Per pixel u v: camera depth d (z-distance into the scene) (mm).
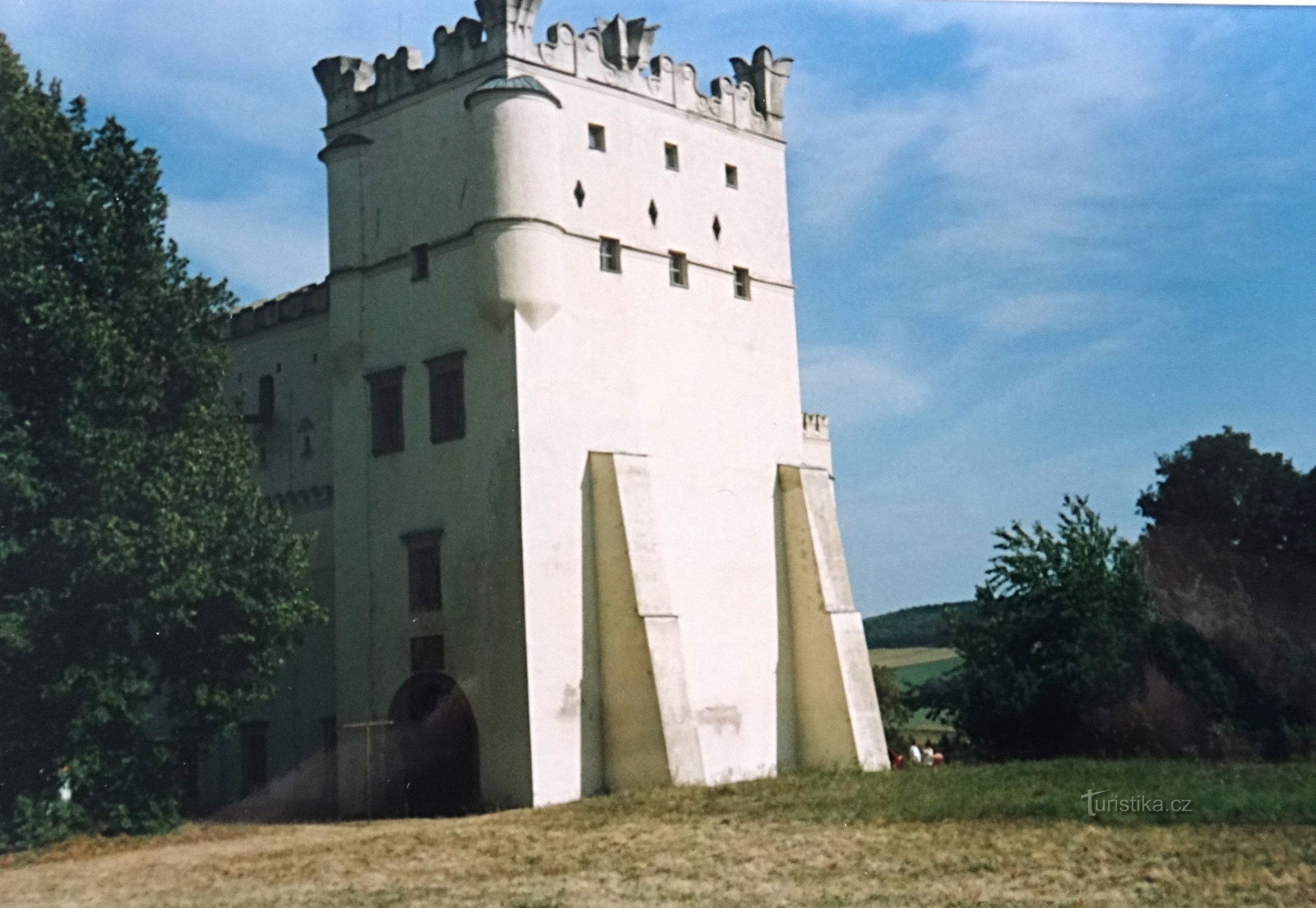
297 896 25516
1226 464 48156
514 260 39281
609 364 41406
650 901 23703
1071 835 26797
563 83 41438
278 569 36438
